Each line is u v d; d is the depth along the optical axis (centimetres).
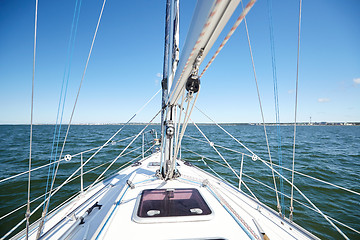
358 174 729
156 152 512
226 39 81
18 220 381
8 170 738
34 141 1742
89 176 650
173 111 263
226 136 2284
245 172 716
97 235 149
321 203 477
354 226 384
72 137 2153
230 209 185
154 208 180
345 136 2942
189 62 101
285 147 1445
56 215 201
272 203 477
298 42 153
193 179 277
